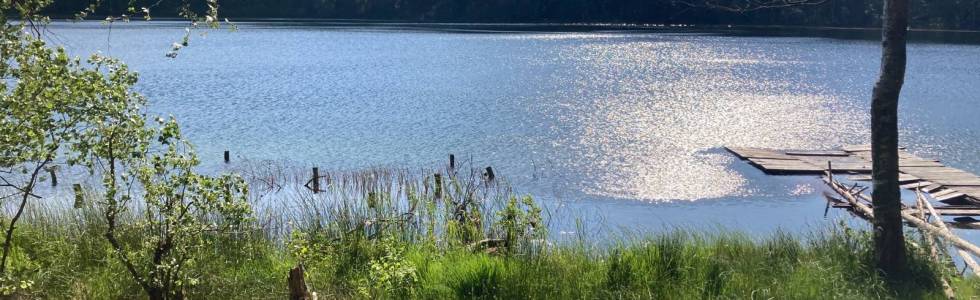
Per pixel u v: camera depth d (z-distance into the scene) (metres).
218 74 46.84
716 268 9.16
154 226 7.32
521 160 22.53
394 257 8.85
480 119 30.38
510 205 10.93
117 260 8.02
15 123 6.57
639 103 35.00
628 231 13.87
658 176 20.36
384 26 106.19
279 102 35.22
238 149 24.31
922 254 9.36
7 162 6.59
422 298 8.32
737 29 103.44
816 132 27.39
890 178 8.95
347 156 23.33
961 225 15.23
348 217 12.20
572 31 97.19
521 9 120.56
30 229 10.65
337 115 31.53
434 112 32.31
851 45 73.00
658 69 51.56
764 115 31.30
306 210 14.28
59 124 6.72
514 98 36.91
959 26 80.56
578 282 8.74
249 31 91.38
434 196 15.95
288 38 81.06
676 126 28.59
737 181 19.80
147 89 38.94
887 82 8.81
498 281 8.56
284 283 8.67
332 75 47.25
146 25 91.38
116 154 7.01
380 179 19.58
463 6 124.06
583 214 16.41
